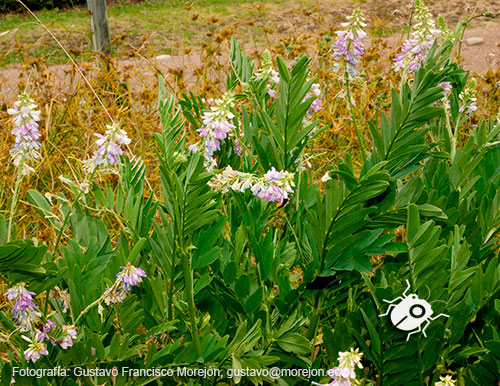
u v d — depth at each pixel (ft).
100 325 5.70
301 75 5.90
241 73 7.92
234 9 37.55
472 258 6.66
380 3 35.94
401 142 6.15
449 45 6.70
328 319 6.55
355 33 6.78
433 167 7.38
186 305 5.91
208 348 5.43
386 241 5.66
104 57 14.08
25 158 5.89
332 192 5.59
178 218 5.35
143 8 39.60
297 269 7.83
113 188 9.88
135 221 6.28
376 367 5.91
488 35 28.58
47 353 5.12
